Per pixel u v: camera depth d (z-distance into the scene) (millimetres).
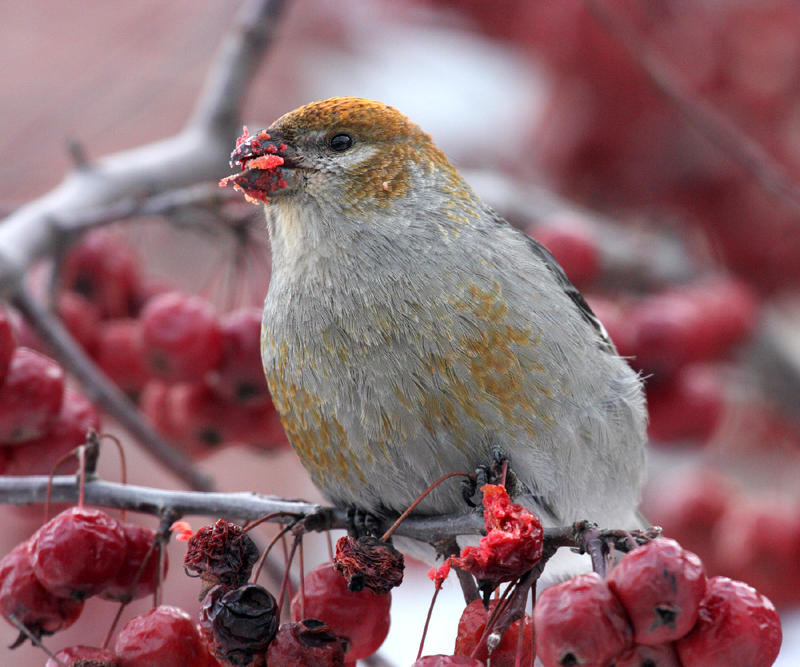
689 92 10953
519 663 4348
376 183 6008
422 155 6184
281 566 6492
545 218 11109
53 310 7629
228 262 8359
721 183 11336
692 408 8742
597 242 9641
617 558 4629
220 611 4637
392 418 5641
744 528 9664
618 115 11492
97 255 7961
